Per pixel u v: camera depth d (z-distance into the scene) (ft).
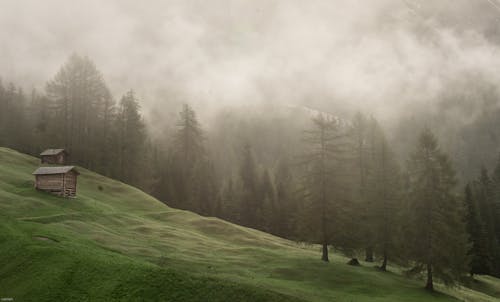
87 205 160.45
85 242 101.45
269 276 107.04
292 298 79.10
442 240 112.16
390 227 134.92
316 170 131.23
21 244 88.33
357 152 156.35
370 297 99.09
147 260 99.30
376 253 138.21
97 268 78.89
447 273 113.29
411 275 117.91
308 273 113.29
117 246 106.73
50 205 142.61
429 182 115.55
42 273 77.66
